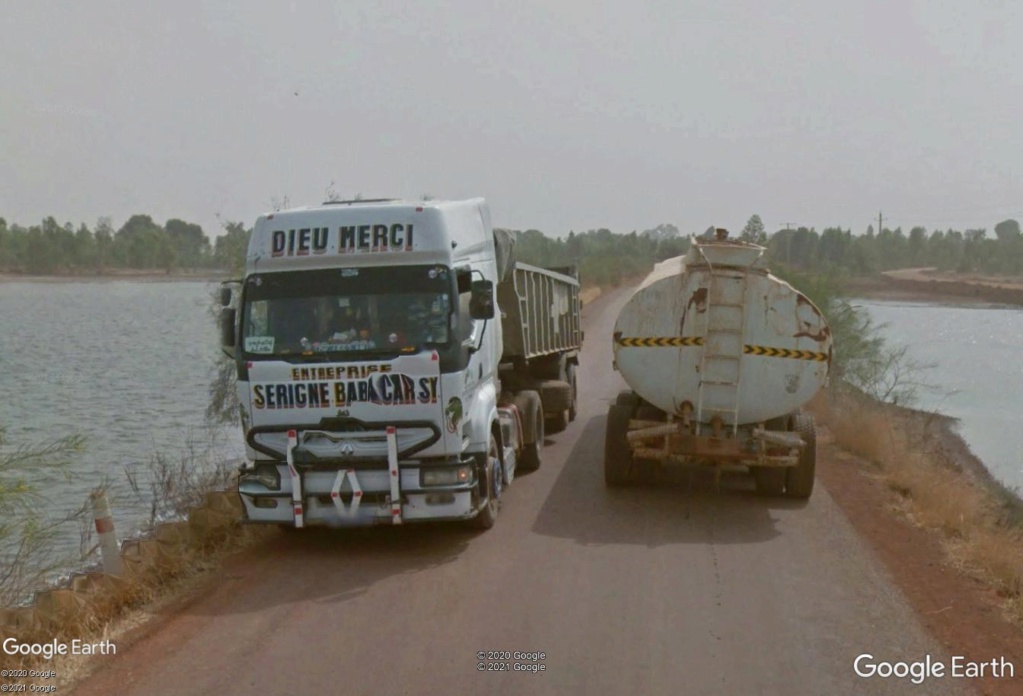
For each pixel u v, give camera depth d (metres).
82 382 29.41
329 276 9.80
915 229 142.12
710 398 11.43
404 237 9.77
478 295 9.84
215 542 10.26
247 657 7.18
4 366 34.03
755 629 7.70
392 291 9.73
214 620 7.99
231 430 20.39
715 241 11.74
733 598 8.43
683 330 11.41
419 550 9.99
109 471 16.09
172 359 36.59
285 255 9.80
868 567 9.43
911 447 16.47
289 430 9.58
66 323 56.50
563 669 6.89
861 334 22.27
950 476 14.21
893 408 23.50
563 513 11.47
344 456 9.56
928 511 11.42
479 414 10.43
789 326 11.23
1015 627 7.90
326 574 9.23
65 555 10.77
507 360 14.27
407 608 8.20
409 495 9.61
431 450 9.60
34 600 8.13
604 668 6.90
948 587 8.90
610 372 26.77
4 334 48.28
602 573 9.11
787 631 7.67
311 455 9.54
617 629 7.66
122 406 24.33
